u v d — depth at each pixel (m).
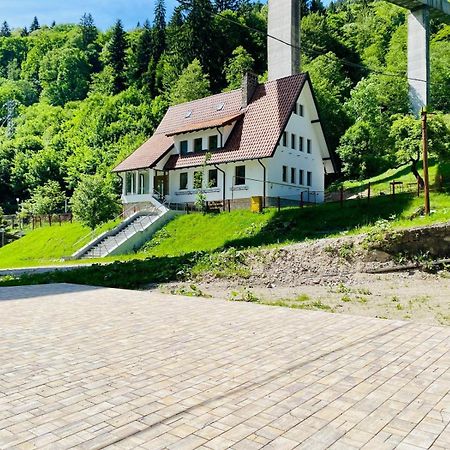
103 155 78.56
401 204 25.73
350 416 4.10
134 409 4.28
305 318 8.55
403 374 5.23
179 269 16.75
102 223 37.88
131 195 41.00
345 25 94.31
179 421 4.01
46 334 7.36
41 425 3.95
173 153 40.00
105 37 159.62
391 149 46.16
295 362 5.71
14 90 148.88
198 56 87.06
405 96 51.72
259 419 4.04
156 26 116.50
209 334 7.27
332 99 57.06
